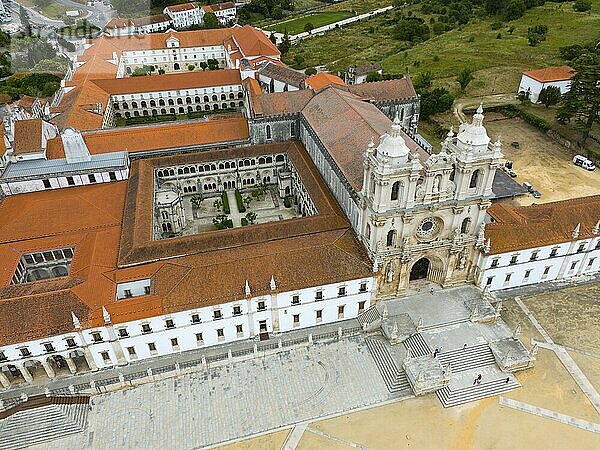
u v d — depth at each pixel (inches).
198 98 6333.7
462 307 3154.5
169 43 7667.3
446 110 5871.1
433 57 7662.4
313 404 2716.5
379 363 2910.9
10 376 2851.9
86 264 3088.1
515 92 6333.7
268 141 4569.4
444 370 2768.2
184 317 2829.7
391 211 2847.0
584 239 3299.7
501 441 2522.1
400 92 4864.7
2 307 2721.5
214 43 7864.2
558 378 2824.8
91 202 3700.8
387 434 2564.0
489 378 2795.3
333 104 4200.3
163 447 2541.8
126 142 4407.0
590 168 4768.7
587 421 2613.2
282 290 2896.2
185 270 2970.0
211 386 2824.8
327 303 3061.0
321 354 2977.4
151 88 6107.3
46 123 4293.8
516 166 4852.4
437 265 3265.3
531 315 3198.8
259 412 2687.0
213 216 4296.3
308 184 3932.1
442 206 2928.2
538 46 7642.7
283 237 3339.1
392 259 3051.2
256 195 4384.8
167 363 2903.5
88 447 2546.8
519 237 3230.8
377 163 2755.9
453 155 2800.2
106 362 2869.1
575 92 5024.6
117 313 2743.6
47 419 2610.7
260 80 5974.4
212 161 4350.4
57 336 2664.9
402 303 3186.5
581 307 3262.8
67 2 7367.1
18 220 3513.8
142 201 3700.8
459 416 2640.3
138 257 3137.3
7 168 3954.2
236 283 2906.0
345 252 3080.7
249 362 2952.8
